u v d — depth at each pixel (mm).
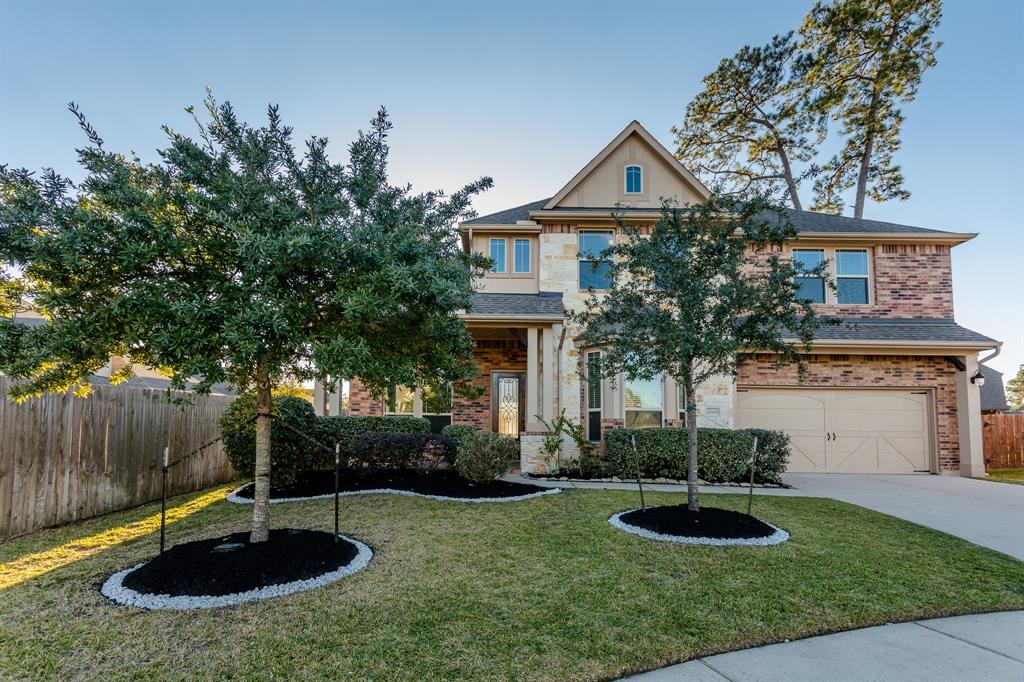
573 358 12047
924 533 6402
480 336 13305
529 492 8391
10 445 5789
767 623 3812
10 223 3672
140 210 3844
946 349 12172
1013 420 14891
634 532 6000
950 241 13195
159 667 3092
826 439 12539
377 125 4871
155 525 6324
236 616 3732
